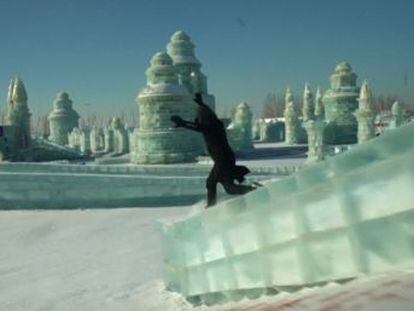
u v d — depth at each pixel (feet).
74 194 89.61
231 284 26.12
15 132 166.71
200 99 30.94
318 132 138.51
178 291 34.55
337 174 17.98
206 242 28.30
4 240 65.41
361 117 160.56
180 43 198.29
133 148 161.58
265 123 311.47
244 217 23.95
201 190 89.56
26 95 170.50
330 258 18.60
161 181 89.30
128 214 79.77
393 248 15.88
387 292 12.74
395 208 15.76
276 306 16.66
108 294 37.78
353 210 17.37
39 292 40.37
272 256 22.12
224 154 30.19
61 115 261.65
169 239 34.96
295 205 20.25
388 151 15.96
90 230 68.18
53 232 69.15
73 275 45.34
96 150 251.80
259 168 105.09
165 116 152.87
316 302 14.82
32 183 89.86
